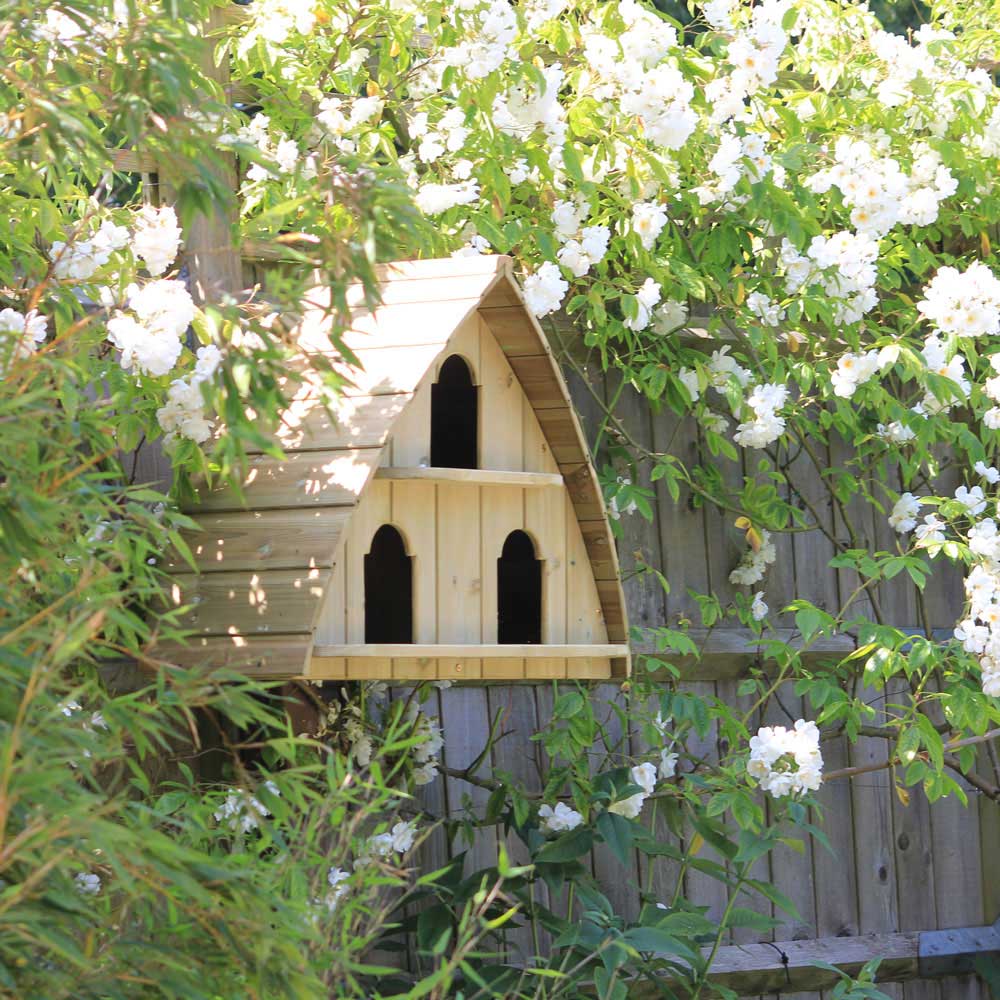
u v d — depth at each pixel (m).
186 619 3.12
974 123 4.55
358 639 3.19
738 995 4.59
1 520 2.08
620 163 4.12
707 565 4.71
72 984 1.95
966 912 5.10
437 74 3.91
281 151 3.63
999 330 4.36
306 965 2.06
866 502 5.05
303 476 3.17
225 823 2.94
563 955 4.05
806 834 4.80
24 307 3.16
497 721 4.15
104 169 3.16
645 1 4.38
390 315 3.37
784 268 4.46
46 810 1.83
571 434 3.55
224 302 2.55
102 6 2.63
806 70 4.82
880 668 4.15
